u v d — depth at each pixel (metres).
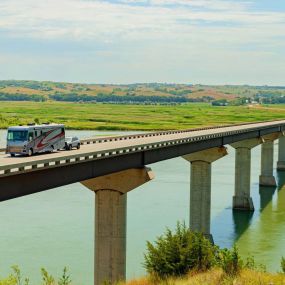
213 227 78.81
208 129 106.88
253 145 108.06
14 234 65.38
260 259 61.00
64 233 66.12
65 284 30.16
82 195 91.44
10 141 50.12
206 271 38.41
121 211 51.16
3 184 34.75
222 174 127.12
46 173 39.16
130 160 52.34
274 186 121.44
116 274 50.84
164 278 39.12
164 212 80.50
